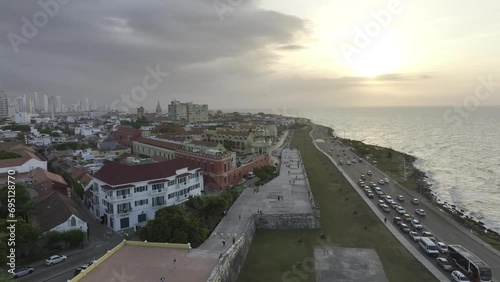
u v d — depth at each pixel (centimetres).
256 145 14575
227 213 7112
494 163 15612
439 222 7281
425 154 18475
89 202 7762
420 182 11731
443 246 5803
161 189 7194
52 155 12175
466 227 7375
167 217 5847
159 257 4797
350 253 5725
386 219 7225
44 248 5469
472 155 17750
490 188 11650
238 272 5144
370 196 8869
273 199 8162
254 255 5738
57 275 4800
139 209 6888
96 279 4125
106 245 5881
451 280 4844
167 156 11650
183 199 7738
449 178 13038
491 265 5297
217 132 16138
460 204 9894
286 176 10819
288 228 6844
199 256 4866
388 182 10706
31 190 7419
